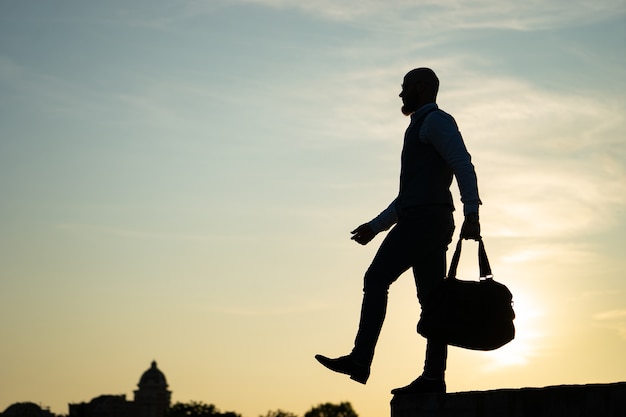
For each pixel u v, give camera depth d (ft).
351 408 634.43
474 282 26.68
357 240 31.53
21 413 454.81
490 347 26.45
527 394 21.22
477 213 27.09
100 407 513.86
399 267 28.02
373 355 28.07
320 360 28.30
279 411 597.11
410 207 28.12
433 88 29.14
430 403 24.95
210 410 579.89
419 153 28.32
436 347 27.89
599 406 19.38
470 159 27.55
